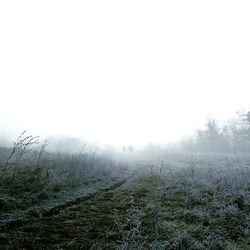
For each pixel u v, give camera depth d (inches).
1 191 342.0
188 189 434.0
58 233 256.2
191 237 252.4
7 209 296.4
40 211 309.3
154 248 231.6
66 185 442.6
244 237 260.5
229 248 235.3
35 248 220.4
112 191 481.7
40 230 259.0
